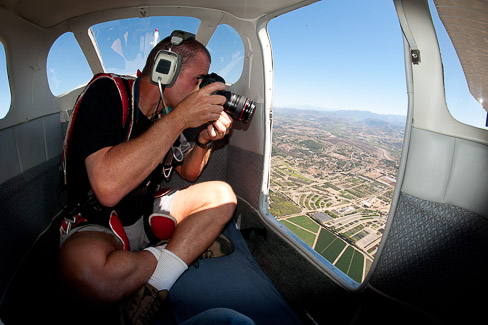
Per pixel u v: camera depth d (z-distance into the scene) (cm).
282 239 114
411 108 65
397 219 73
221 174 160
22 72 99
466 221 59
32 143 108
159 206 108
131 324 73
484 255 56
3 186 86
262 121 123
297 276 104
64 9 100
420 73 62
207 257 112
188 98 76
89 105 77
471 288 58
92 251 73
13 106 95
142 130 90
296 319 90
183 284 99
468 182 58
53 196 125
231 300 94
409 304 71
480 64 51
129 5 110
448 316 63
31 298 88
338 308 90
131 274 78
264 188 126
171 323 82
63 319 77
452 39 54
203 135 113
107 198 73
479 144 56
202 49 87
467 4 46
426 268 67
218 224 97
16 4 84
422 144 65
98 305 75
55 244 122
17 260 89
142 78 85
